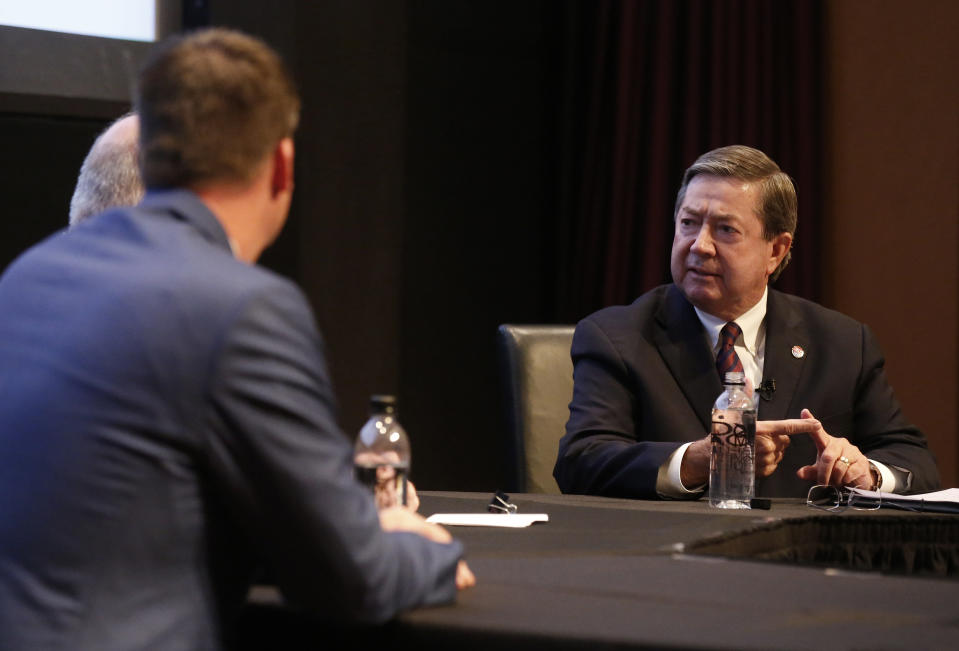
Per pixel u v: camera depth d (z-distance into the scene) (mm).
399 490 2482
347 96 5723
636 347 3707
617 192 6012
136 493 1493
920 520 2480
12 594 1484
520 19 6328
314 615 1595
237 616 1634
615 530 2439
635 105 6035
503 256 6324
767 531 2348
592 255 6086
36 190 5051
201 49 1738
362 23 5754
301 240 5605
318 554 1522
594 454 3389
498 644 1540
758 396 3637
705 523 2568
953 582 1861
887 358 6004
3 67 4965
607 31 6055
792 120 6098
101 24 5141
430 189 6141
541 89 6363
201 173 1709
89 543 1485
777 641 1453
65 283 1622
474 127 6258
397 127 5867
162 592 1503
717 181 3697
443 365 6180
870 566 2439
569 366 4062
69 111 5059
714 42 6000
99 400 1509
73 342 1547
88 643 1464
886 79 6004
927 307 5883
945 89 5832
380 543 1585
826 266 6199
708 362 3650
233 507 1537
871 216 6051
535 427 3967
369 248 5797
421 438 6113
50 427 1518
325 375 1627
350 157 5738
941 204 5840
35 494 1504
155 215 1684
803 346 3734
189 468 1520
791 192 3766
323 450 1553
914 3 5926
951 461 5828
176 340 1517
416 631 1586
